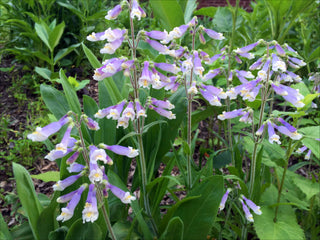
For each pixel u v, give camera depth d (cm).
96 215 18
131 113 21
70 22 69
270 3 45
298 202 31
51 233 21
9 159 46
